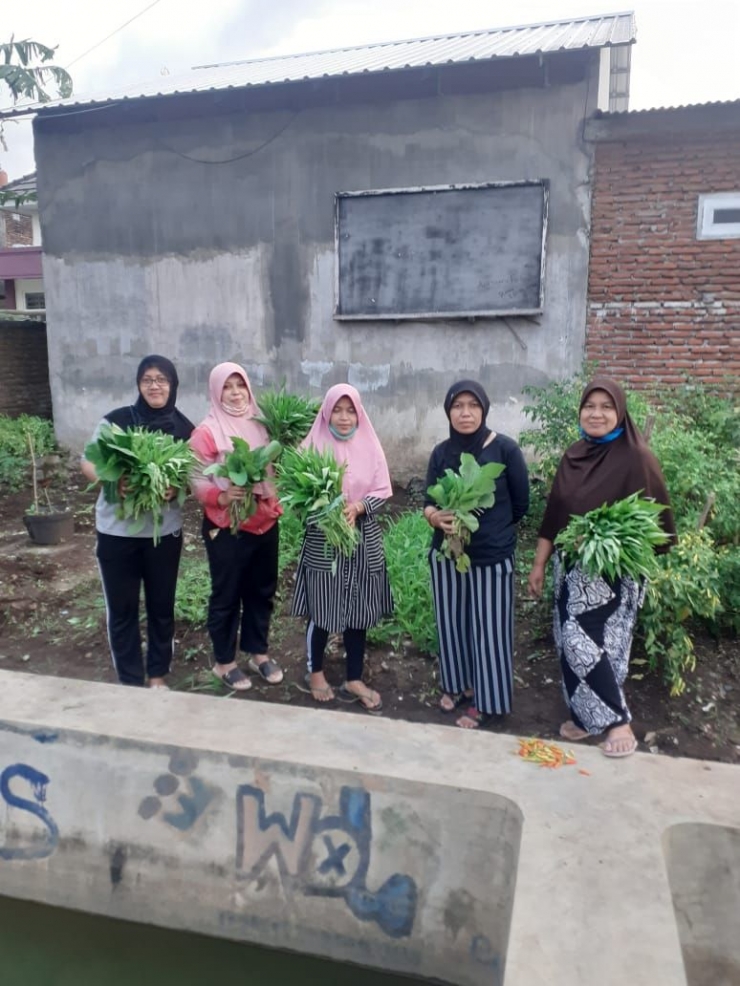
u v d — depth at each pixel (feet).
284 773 8.64
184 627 15.58
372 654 14.42
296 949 8.83
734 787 8.32
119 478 10.91
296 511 11.12
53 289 29.68
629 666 13.57
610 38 22.82
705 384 23.50
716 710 12.53
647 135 22.98
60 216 29.07
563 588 10.55
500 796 8.02
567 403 18.58
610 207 23.66
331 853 8.61
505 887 7.97
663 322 23.80
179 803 9.08
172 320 28.45
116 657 12.27
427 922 8.36
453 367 25.73
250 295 27.43
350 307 26.37
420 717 12.40
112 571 11.78
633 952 6.05
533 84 23.57
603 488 10.44
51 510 22.81
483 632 11.34
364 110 25.21
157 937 9.32
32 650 15.29
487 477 10.57
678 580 11.95
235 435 12.01
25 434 29.91
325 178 25.95
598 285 24.09
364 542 11.85
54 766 9.53
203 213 27.45
